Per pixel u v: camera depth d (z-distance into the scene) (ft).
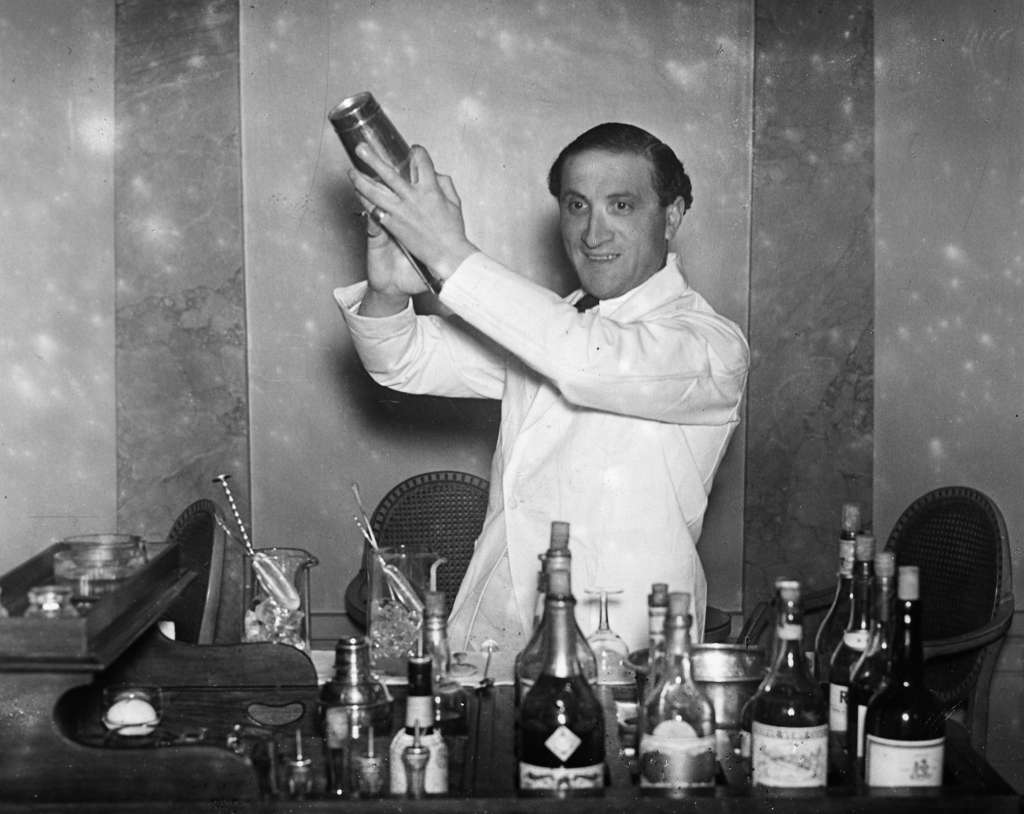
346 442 15.74
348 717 6.15
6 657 5.59
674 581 7.93
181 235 15.12
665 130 15.52
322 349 15.66
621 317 8.00
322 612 15.76
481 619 8.23
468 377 8.91
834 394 15.06
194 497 15.19
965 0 14.51
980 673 10.18
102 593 6.44
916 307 14.84
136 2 15.03
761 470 15.23
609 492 7.89
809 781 5.61
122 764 5.55
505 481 8.19
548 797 5.46
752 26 15.40
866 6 14.87
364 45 15.51
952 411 14.78
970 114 14.55
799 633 5.74
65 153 15.05
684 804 5.45
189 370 15.16
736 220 15.51
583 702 5.65
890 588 6.15
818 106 15.01
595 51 15.53
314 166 15.53
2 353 15.06
